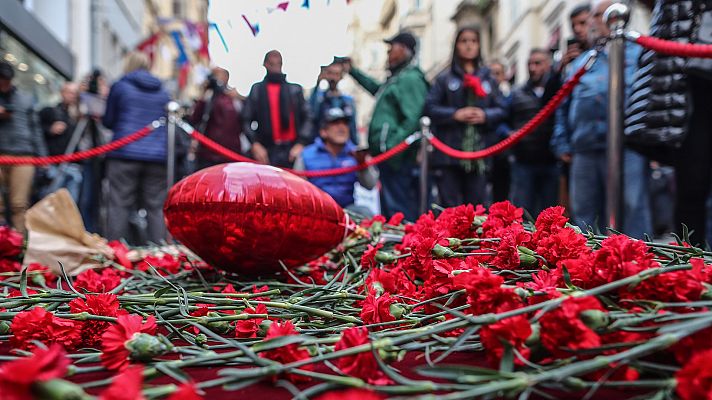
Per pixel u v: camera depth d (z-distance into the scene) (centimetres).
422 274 138
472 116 435
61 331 112
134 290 180
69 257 219
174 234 175
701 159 292
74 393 64
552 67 489
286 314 128
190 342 116
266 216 161
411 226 201
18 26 980
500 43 1923
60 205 225
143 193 543
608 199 281
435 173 457
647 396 81
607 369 85
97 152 462
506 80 705
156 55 2547
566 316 83
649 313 93
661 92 290
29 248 217
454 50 457
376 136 470
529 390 75
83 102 663
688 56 249
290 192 164
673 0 282
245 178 164
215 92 534
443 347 99
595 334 83
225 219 161
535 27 1620
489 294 93
